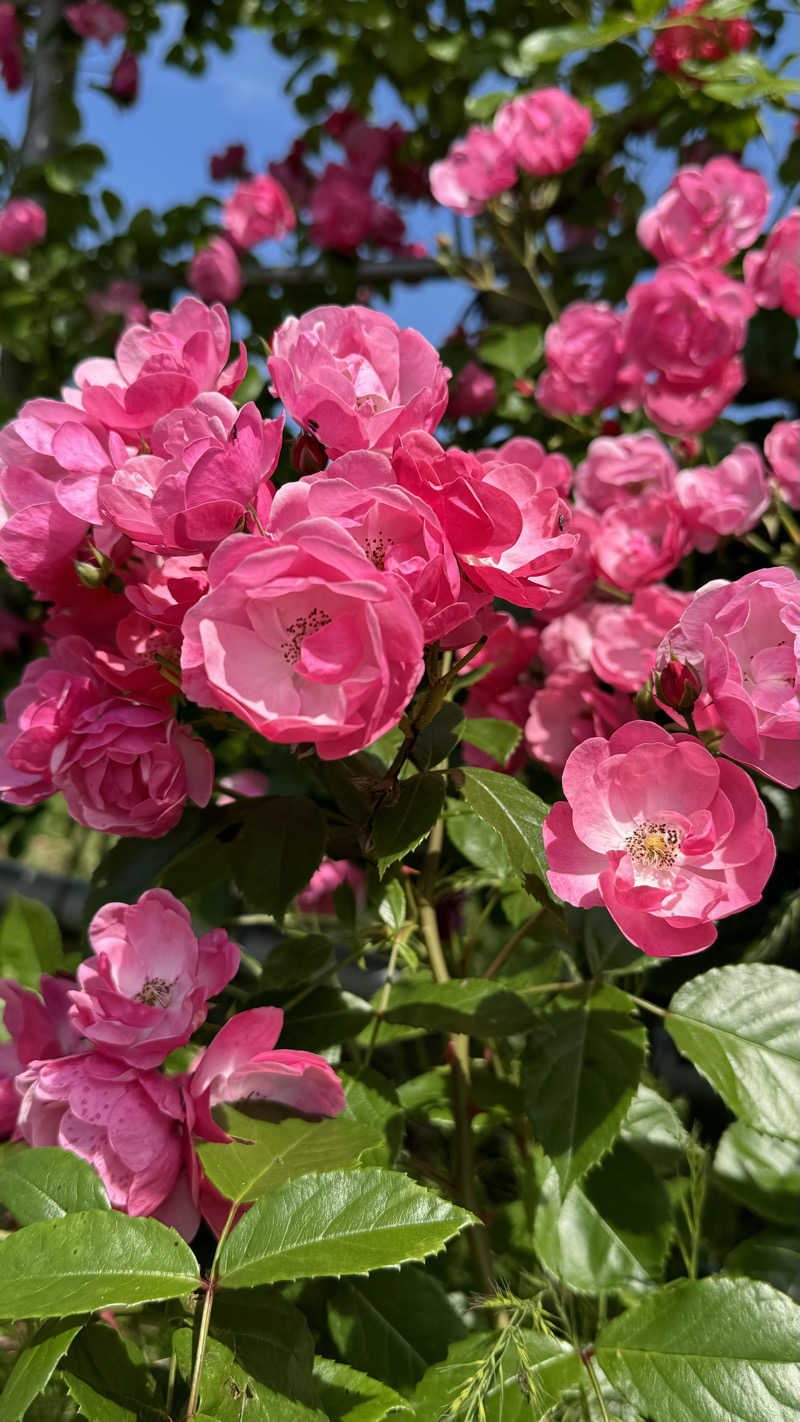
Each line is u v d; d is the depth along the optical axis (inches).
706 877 12.4
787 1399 12.2
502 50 36.3
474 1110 19.6
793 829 20.1
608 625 18.3
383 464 12.2
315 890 26.3
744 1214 19.2
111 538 13.8
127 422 13.7
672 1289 13.5
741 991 15.2
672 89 31.3
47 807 43.3
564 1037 15.0
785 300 21.3
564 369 22.0
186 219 48.4
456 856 23.1
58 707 14.2
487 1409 12.7
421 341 14.2
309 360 13.3
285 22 46.4
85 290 48.8
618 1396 14.4
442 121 43.1
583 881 12.4
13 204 47.2
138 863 16.0
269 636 11.9
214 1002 17.1
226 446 12.0
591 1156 13.9
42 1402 13.9
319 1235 11.2
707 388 21.3
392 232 42.3
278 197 43.3
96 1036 12.4
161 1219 12.6
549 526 13.7
